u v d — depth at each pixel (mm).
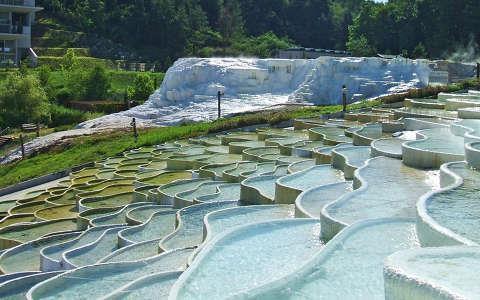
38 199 31141
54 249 21000
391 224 15078
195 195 24812
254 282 12766
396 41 70812
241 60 53344
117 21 98312
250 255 14273
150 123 49312
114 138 44656
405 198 17453
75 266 18672
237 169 28266
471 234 12992
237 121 41500
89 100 66875
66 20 96312
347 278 12258
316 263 12875
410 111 34562
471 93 38750
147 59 91625
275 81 51531
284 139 34375
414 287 9562
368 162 22047
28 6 77812
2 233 24828
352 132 30828
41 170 40625
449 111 34250
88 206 26922
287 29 106938
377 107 40125
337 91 46562
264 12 108375
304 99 47406
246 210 19344
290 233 15797
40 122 59156
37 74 67125
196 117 47594
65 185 33531
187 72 52625
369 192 18047
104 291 14953
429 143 23203
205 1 108938
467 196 15750
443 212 14461
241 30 100688
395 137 27578
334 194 19453
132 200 27688
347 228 14406
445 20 64000
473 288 9469
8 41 78562
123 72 75938
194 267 13383
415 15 69250
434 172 20453
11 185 37688
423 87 42469
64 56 79500
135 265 16250
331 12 112062
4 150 50594
